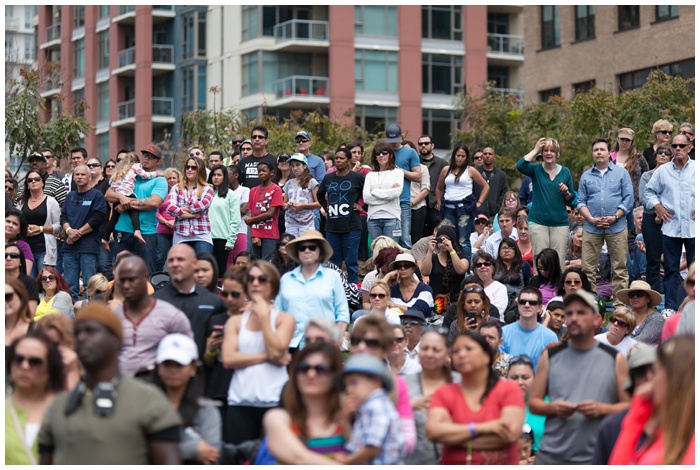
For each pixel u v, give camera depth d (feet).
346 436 28.81
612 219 59.36
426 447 33.04
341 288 42.60
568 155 123.13
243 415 35.63
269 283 36.17
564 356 34.71
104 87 209.97
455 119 193.47
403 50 189.16
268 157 67.05
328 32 187.62
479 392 31.86
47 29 225.76
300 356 29.12
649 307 49.52
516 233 63.72
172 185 65.67
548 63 162.40
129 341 35.01
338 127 149.79
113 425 26.48
